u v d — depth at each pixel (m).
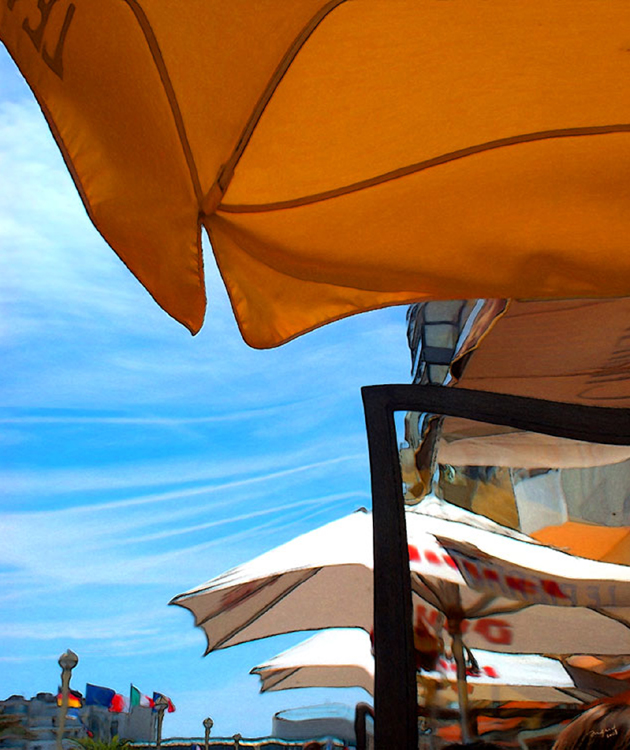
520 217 1.45
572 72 1.25
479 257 1.47
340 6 1.10
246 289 1.43
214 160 1.21
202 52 1.11
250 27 1.09
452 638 1.47
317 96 1.24
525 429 1.62
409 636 1.41
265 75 1.15
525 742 1.41
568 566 1.68
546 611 1.60
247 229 1.35
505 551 1.63
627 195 1.41
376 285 1.45
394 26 1.14
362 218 1.42
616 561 1.72
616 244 1.46
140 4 1.05
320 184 1.35
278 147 1.28
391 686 1.37
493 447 1.65
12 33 1.02
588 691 1.48
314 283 1.49
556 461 1.70
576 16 1.14
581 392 2.36
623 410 1.64
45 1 1.05
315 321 1.50
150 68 1.11
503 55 1.22
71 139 1.08
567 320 2.09
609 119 1.33
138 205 1.14
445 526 1.56
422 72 1.23
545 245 1.47
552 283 1.48
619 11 1.13
